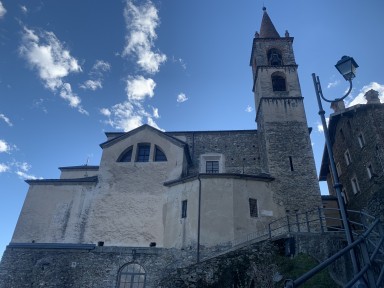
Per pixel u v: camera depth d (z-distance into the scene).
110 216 24.34
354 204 27.27
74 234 23.94
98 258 22.39
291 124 27.58
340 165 30.64
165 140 27.14
